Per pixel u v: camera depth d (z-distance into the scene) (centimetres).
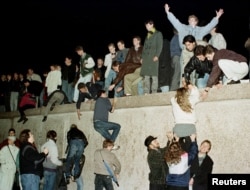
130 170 900
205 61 739
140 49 953
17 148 1066
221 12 828
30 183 792
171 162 627
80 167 964
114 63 973
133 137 904
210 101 740
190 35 764
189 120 691
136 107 902
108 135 920
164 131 833
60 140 1150
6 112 1483
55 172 932
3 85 1516
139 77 945
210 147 688
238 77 715
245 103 695
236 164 694
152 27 899
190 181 659
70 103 1140
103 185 841
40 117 1269
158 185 711
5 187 1030
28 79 1432
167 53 880
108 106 927
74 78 1219
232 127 708
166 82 876
